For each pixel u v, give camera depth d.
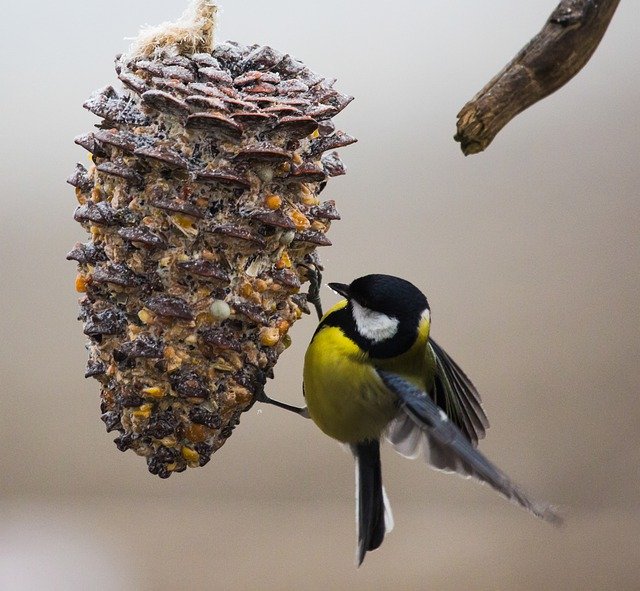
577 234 14.03
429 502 12.77
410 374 7.43
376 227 13.62
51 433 12.38
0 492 11.88
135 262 5.78
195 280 5.82
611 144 14.56
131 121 5.67
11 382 12.55
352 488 12.42
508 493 5.64
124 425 6.16
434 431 6.54
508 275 13.52
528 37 14.37
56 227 13.15
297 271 6.57
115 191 5.77
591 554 11.59
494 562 11.39
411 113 14.16
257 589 10.71
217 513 11.98
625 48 15.20
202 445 6.20
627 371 13.10
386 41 14.43
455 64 14.33
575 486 12.52
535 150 14.53
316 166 5.92
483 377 13.26
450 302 13.54
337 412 7.43
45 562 10.84
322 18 14.29
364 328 7.34
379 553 11.52
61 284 12.97
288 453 12.88
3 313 12.77
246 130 5.62
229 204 5.77
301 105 5.75
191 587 10.64
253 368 6.18
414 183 13.96
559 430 13.04
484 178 14.23
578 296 13.66
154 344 5.84
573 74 5.66
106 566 10.86
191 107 5.49
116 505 11.94
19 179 13.27
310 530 11.72
